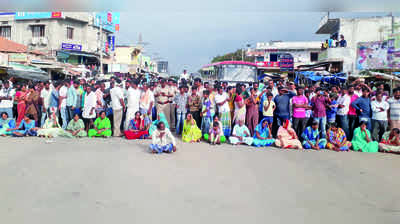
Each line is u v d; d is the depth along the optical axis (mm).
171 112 10953
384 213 3979
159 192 4539
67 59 25938
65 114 9828
